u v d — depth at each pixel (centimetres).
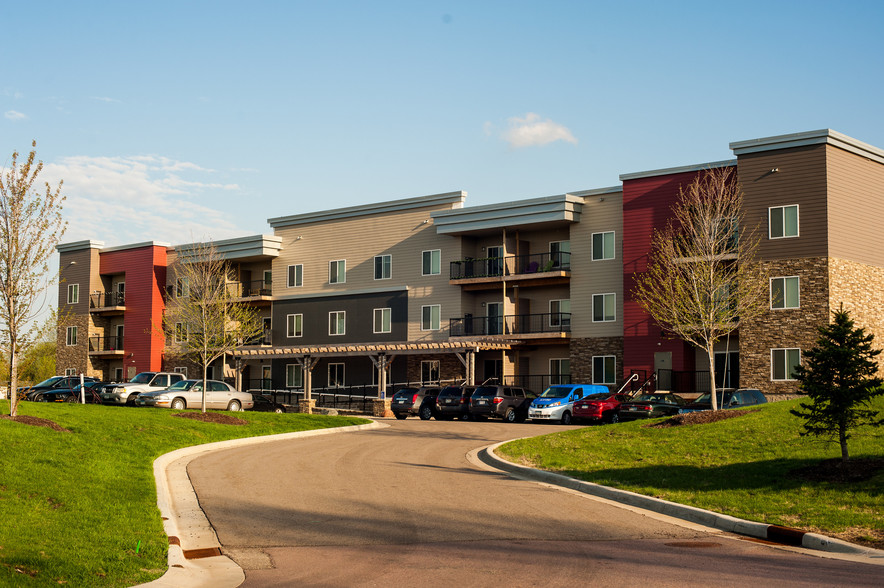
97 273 6562
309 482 1786
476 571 1035
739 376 3738
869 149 3797
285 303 5722
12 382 2058
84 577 949
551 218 4475
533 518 1389
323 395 5362
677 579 972
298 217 5703
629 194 4238
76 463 1645
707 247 3139
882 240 3884
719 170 3903
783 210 3666
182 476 1867
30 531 1118
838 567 1026
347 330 5394
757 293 3375
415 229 5156
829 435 1808
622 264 4331
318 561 1111
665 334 4025
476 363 4903
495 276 4700
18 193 2111
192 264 5241
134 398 3938
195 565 1097
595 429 2461
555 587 946
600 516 1404
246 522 1374
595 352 4400
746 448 1855
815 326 3544
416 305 5100
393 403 4194
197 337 4491
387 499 1576
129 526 1232
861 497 1339
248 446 2527
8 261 2080
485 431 3106
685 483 1603
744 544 1179
